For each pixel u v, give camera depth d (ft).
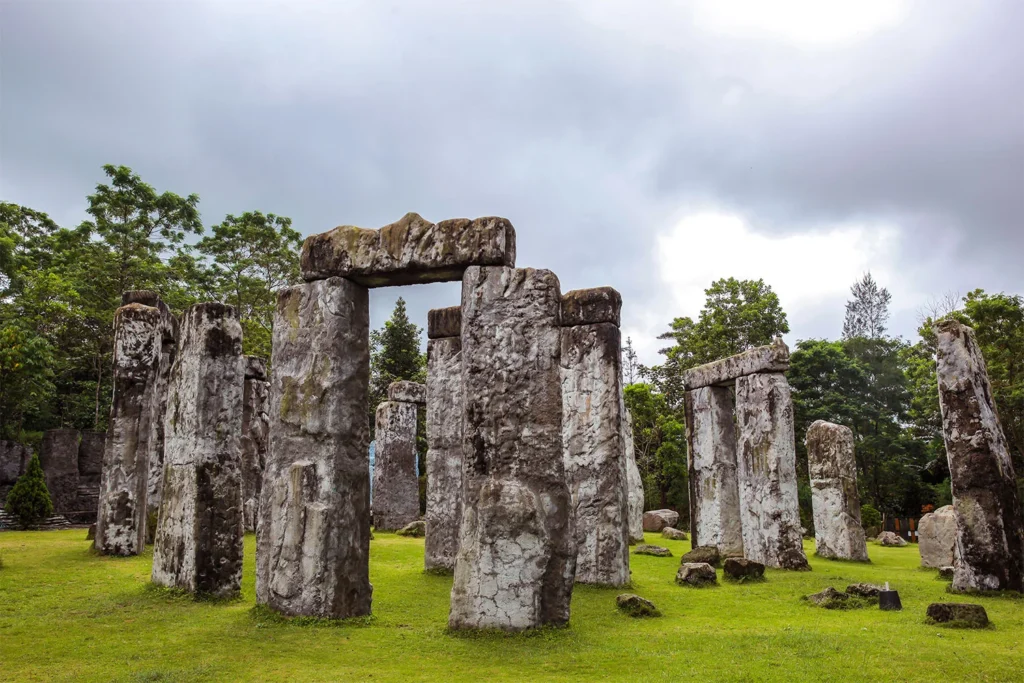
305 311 22.65
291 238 102.27
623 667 16.48
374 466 60.75
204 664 16.37
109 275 79.66
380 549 40.57
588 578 30.58
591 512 31.27
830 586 30.01
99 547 33.96
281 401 22.40
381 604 24.08
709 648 18.53
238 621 20.67
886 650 18.28
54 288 69.92
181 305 83.71
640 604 23.82
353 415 22.13
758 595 28.45
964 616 21.75
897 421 106.32
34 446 71.20
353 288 22.81
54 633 19.16
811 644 18.94
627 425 55.31
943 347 30.73
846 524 44.83
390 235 22.24
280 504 21.75
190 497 24.12
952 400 30.07
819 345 105.91
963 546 28.84
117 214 85.92
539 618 19.54
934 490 90.43
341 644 18.31
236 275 96.58
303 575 20.98
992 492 28.48
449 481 33.17
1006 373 62.49
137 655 17.11
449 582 29.35
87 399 80.18
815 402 99.86
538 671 16.06
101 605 22.47
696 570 31.09
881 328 149.18
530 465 20.20
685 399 47.14
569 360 33.32
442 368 35.50
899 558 46.83
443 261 21.56
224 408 25.08
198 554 23.54
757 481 40.88
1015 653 17.99
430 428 35.04
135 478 34.83
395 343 101.35
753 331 99.81
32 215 85.76
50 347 66.85
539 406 20.45
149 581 25.84
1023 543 28.63
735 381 43.73
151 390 36.50
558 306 21.27
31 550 35.35
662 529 64.13
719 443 44.52
